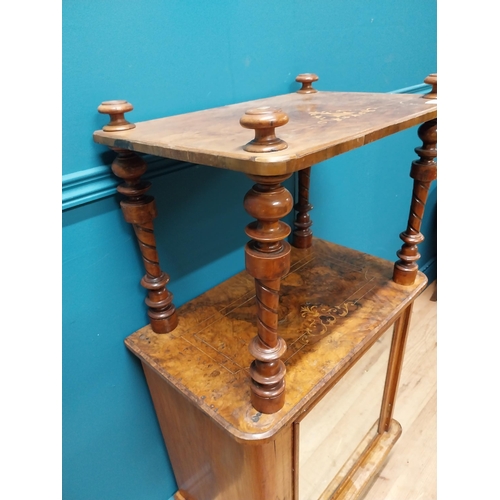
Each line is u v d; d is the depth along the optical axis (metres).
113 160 0.69
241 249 1.01
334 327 0.77
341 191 1.30
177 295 0.89
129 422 0.89
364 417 1.05
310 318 0.80
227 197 0.92
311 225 1.12
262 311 0.53
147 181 0.69
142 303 0.83
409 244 0.86
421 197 0.80
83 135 0.65
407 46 1.32
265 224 0.47
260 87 0.91
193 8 0.73
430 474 1.14
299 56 0.98
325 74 1.07
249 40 0.85
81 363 0.77
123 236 0.76
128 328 0.82
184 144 0.50
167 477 1.04
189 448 0.85
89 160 0.67
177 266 0.87
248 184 0.96
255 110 0.42
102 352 0.79
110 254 0.75
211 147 0.47
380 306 0.83
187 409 0.75
